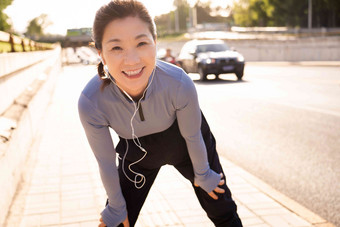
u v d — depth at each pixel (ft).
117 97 5.34
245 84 43.19
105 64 4.95
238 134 19.67
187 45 56.65
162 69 5.41
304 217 9.66
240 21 248.93
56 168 13.79
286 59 103.40
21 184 12.12
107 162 5.77
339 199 11.31
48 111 27.99
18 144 12.51
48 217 9.70
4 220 9.39
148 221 9.43
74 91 40.86
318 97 30.73
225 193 6.51
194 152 5.99
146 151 6.17
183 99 5.52
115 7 4.51
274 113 24.94
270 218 9.57
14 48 20.15
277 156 15.65
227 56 48.91
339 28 170.60
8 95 15.61
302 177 13.19
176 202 10.55
